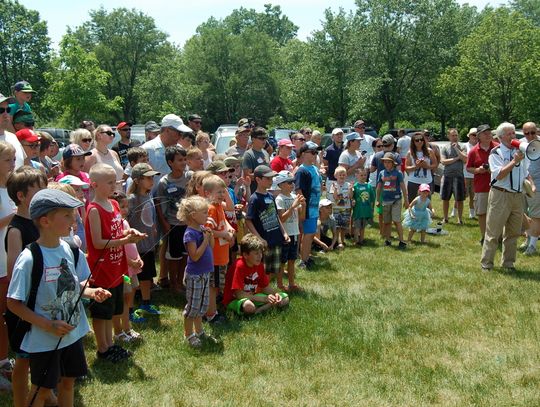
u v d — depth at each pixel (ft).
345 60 144.25
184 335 17.69
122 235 14.51
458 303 21.44
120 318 17.24
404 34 140.87
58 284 10.96
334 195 31.94
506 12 127.85
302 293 22.79
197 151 22.95
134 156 22.56
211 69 189.78
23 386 11.64
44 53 174.50
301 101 151.02
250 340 17.66
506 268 26.66
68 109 124.36
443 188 39.17
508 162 25.62
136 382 14.61
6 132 17.62
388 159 32.14
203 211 17.01
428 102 147.13
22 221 12.44
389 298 22.08
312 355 16.60
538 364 15.87
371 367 15.79
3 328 14.03
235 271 20.44
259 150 26.84
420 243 33.27
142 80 181.88
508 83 123.85
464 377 15.06
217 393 14.15
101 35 209.77
